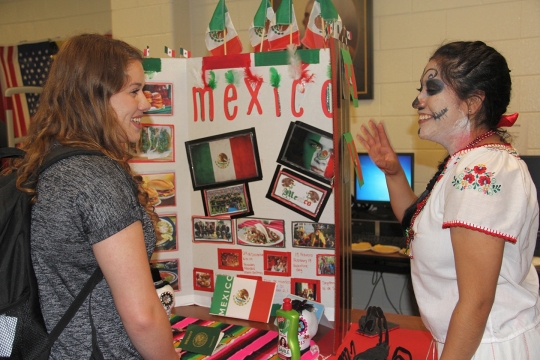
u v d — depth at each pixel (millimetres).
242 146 1563
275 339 1406
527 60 2639
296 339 1262
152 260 1667
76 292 931
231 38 1633
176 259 1690
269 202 1550
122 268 887
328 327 1495
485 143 1058
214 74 1570
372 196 2881
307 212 1497
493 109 1053
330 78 1419
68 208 884
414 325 1536
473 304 917
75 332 927
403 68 2902
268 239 1562
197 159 1638
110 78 979
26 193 922
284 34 1550
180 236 1687
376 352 1247
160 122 1629
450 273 1055
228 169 1596
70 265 923
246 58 1518
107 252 884
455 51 1076
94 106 969
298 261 1528
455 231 948
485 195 932
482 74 1030
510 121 1115
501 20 2664
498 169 957
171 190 1660
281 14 1497
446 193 1021
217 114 1588
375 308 1471
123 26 3277
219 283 1627
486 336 1032
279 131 1507
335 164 1320
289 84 1474
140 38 3244
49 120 977
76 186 886
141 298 896
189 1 3316
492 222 909
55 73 987
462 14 2734
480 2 2689
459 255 943
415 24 2842
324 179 1464
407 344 1381
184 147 1654
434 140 1145
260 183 1556
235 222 1607
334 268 1473
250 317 1544
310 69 1440
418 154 2934
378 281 3111
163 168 1651
